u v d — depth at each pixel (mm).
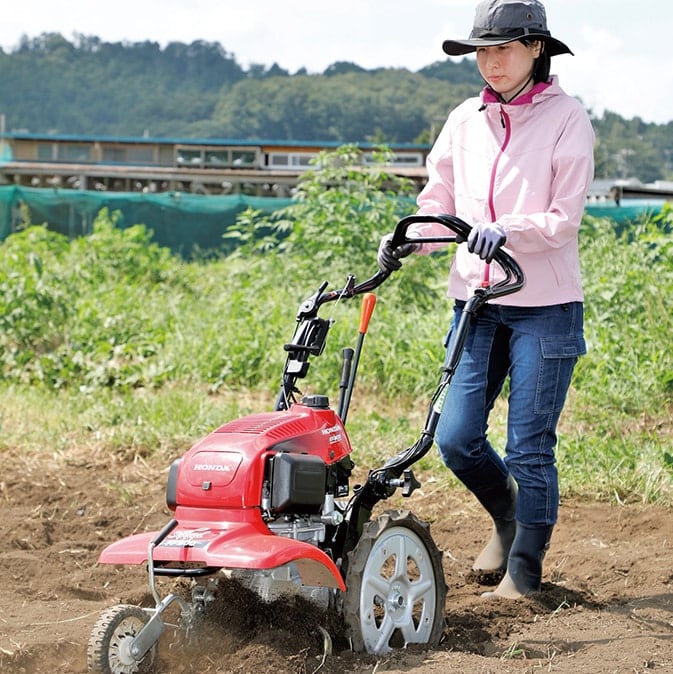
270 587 4152
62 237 17938
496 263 5031
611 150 193000
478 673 3930
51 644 4273
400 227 4801
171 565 4312
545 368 4953
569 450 7570
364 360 10203
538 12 4848
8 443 8234
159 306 14172
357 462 7586
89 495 7090
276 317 11547
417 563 4434
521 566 5070
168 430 8359
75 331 11648
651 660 4227
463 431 5094
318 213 14477
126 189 35531
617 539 6223
